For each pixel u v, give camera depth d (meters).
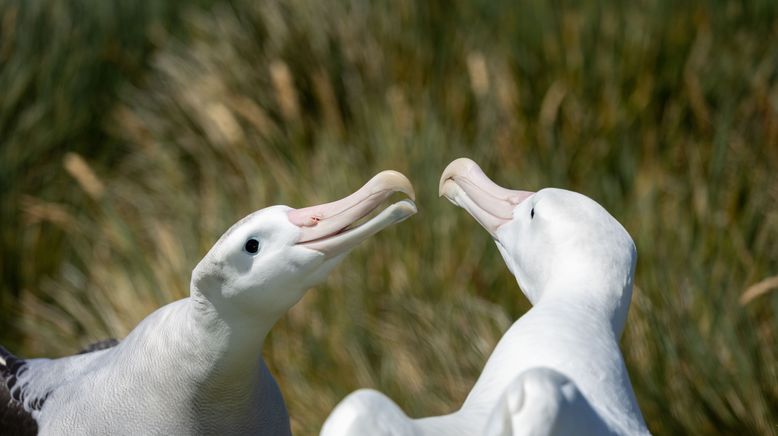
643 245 7.81
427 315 7.93
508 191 4.87
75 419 5.65
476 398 3.73
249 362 5.22
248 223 4.89
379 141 9.20
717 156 8.79
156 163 10.44
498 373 3.80
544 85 9.55
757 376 6.86
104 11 11.10
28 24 10.67
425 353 7.71
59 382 5.99
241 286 4.90
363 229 4.80
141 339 5.49
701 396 6.80
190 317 5.18
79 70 10.67
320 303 8.20
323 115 10.14
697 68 9.57
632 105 9.41
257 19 10.73
